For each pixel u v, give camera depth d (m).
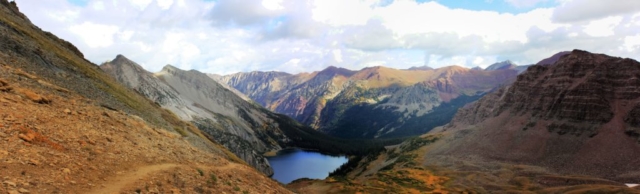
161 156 33.44
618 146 180.38
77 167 22.86
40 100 35.09
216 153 61.72
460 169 182.25
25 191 17.09
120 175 24.56
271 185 41.72
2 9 93.94
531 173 163.88
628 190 114.25
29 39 75.19
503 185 144.00
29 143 23.30
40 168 20.47
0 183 16.86
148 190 23.03
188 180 28.33
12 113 27.45
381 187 127.44
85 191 20.00
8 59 50.31
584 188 123.12
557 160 183.00
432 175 172.25
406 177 165.00
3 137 22.45
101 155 26.94
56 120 30.66
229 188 30.92
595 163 171.00
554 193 124.12
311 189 116.06
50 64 64.31
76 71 72.94
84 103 44.69
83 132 30.61
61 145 25.44
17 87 36.25
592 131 196.00
